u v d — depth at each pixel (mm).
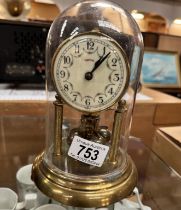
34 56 705
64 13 435
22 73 708
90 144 375
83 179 352
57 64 331
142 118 727
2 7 737
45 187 357
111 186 354
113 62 324
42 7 827
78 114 501
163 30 1021
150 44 1054
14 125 672
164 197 543
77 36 321
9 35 669
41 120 675
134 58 412
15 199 499
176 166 534
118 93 338
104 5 421
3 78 698
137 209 503
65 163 380
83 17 399
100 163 374
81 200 335
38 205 493
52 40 402
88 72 326
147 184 586
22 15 767
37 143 698
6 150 692
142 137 741
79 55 323
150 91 889
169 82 1065
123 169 390
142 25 973
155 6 981
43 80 732
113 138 380
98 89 333
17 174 573
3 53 678
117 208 468
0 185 634
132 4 950
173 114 757
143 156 628
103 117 436
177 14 1021
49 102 454
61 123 381
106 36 323
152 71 1041
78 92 336
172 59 1085
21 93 711
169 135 563
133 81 434
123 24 412
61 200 340
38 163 412
